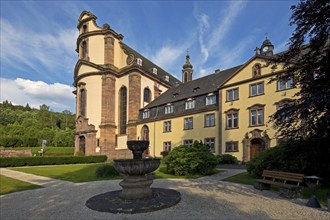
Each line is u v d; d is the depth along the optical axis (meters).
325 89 9.15
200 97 32.41
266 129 24.08
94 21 47.59
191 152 17.41
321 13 9.64
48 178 16.77
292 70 11.02
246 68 26.86
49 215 7.48
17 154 43.25
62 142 74.56
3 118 95.25
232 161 25.66
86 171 20.86
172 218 6.83
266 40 28.95
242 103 26.77
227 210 7.58
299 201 8.74
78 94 46.97
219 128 28.73
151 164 9.02
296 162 11.50
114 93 44.81
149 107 40.38
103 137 42.50
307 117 9.23
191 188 11.62
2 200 9.93
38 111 112.12
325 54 10.16
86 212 7.64
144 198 8.93
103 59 45.72
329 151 10.47
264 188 11.12
